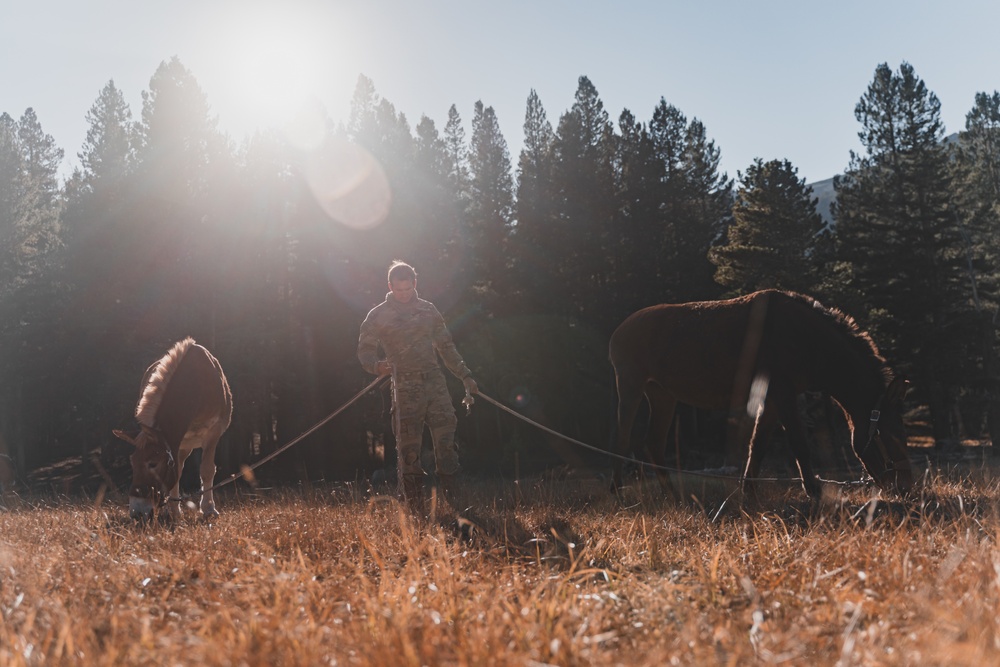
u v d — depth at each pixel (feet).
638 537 16.98
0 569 13.70
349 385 132.57
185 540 17.61
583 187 135.74
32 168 194.90
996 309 135.85
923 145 127.95
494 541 16.65
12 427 137.39
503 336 132.98
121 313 122.93
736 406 28.78
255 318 134.51
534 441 129.08
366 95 147.54
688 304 32.91
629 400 33.96
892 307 123.75
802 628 9.45
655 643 9.09
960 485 26.48
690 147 160.76
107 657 8.41
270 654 8.54
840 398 26.73
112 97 146.72
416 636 9.32
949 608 9.19
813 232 127.03
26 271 152.87
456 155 177.06
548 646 8.64
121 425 121.39
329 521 19.45
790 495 27.66
